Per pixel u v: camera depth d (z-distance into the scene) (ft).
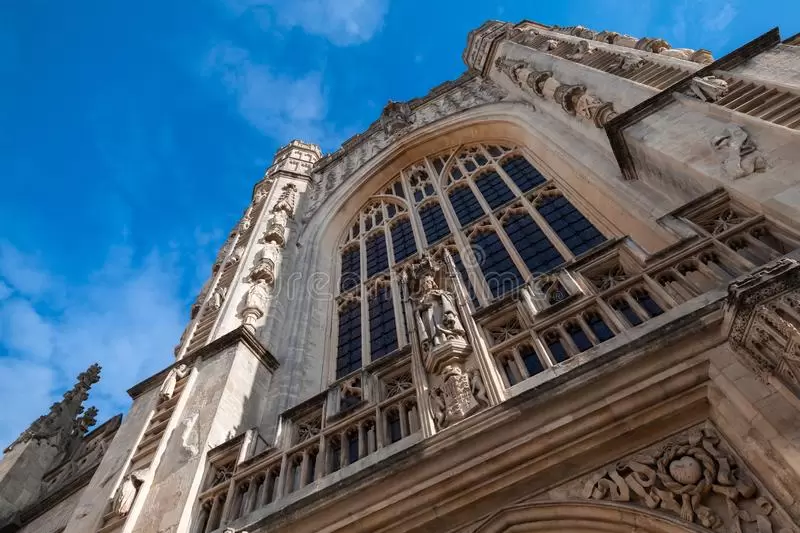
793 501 15.01
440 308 30.25
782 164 25.07
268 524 22.66
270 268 56.75
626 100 42.39
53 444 57.93
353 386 32.40
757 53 35.27
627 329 22.48
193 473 30.27
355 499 21.57
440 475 20.56
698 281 23.85
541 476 20.01
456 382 24.59
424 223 63.10
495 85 79.36
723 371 18.33
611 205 40.60
